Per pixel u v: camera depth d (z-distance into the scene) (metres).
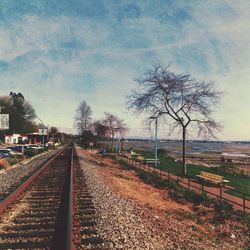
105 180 18.98
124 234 8.11
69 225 7.64
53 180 17.72
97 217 9.46
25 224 8.54
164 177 24.25
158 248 7.59
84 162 32.03
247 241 9.81
